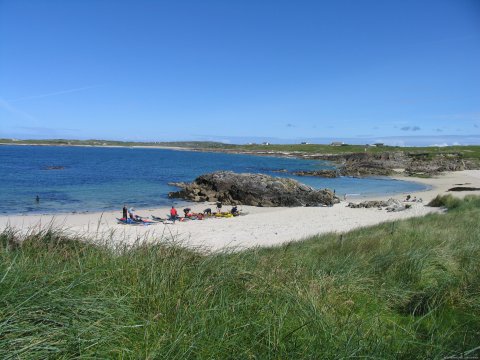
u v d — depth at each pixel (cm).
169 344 301
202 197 3400
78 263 436
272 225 2127
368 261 661
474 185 4925
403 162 8475
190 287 403
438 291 500
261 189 3334
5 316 277
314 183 5269
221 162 9981
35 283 331
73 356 272
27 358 252
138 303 367
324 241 1039
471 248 766
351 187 4775
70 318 300
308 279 508
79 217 2303
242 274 470
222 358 305
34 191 3500
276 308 382
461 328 411
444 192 4122
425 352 335
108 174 5481
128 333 315
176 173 6106
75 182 4325
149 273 418
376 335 350
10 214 2356
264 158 12700
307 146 19350
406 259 642
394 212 2669
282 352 312
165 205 3092
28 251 498
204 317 346
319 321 362
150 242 603
